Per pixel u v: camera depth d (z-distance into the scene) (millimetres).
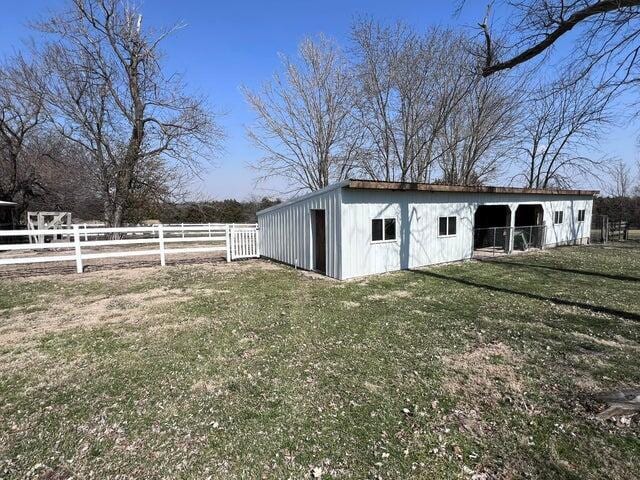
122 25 20672
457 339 5348
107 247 19891
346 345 5152
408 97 23188
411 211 11562
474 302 7465
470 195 13406
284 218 12852
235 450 2932
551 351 4891
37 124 22469
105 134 22594
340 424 3262
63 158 25172
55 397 3799
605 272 10883
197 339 5445
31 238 19562
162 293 8531
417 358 4688
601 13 4883
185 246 21141
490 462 2756
